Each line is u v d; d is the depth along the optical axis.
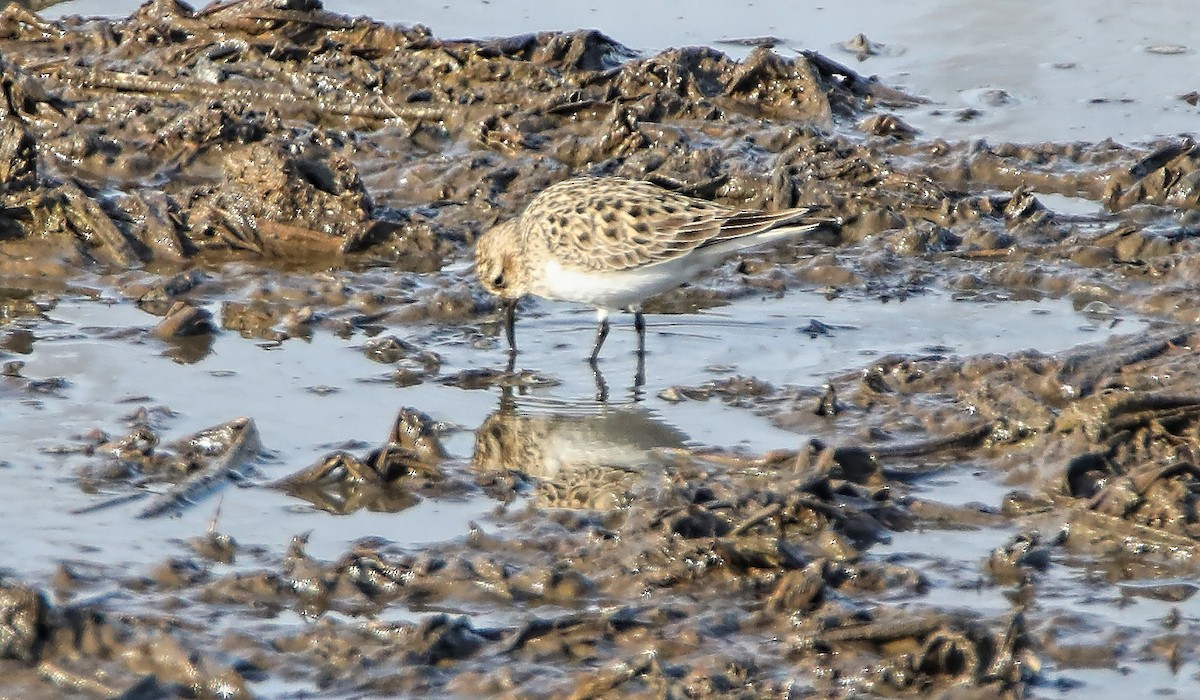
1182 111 20.80
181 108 20.19
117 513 11.30
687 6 24.75
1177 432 12.07
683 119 20.39
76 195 16.78
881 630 9.48
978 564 10.63
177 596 10.15
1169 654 9.47
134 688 8.99
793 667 9.34
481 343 14.80
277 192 16.94
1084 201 18.36
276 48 21.67
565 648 9.50
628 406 13.41
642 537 10.67
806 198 17.81
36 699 9.05
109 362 14.06
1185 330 14.53
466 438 12.77
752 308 15.68
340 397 13.49
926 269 16.48
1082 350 13.87
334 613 10.02
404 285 15.88
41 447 12.29
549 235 14.14
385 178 18.56
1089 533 10.93
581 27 23.50
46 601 9.51
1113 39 23.41
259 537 11.02
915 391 13.52
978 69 22.38
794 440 12.64
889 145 19.58
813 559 10.55
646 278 14.10
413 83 21.11
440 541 10.95
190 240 16.94
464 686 9.16
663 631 9.67
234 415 13.05
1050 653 9.50
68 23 23.09
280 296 15.58
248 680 9.24
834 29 23.89
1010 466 12.05
